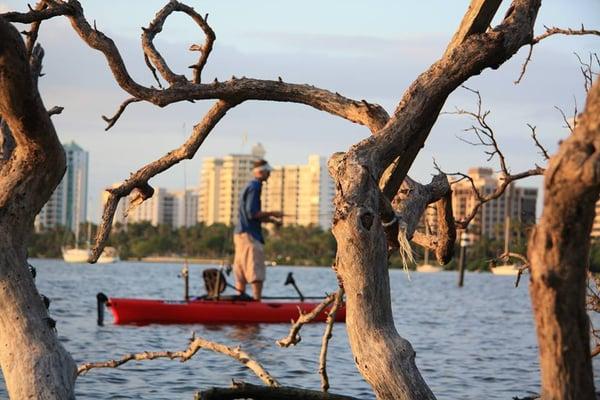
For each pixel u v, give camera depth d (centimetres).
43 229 19962
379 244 666
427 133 779
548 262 466
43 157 648
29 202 659
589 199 454
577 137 456
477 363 1488
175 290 4416
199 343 862
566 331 469
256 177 1975
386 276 668
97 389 1122
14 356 643
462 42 747
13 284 655
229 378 1223
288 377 1248
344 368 1344
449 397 1155
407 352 651
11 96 603
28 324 652
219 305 1970
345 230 665
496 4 738
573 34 848
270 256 15962
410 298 3938
